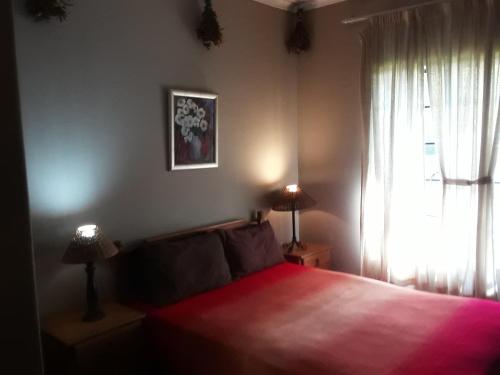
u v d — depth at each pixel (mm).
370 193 3422
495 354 1825
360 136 3572
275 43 3730
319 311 2348
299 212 4074
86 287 2488
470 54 2846
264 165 3703
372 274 3457
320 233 3934
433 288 3135
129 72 2676
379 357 1812
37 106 2271
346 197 3725
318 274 3033
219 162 3301
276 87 3762
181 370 2207
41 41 2270
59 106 2359
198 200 3166
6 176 691
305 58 3896
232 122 3383
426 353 1835
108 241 2328
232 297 2607
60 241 2402
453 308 2338
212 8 3160
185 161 3023
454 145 2959
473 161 2877
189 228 3109
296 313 2328
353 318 2238
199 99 3088
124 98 2660
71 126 2418
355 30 3521
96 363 2115
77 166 2457
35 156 2277
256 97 3576
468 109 2885
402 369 1711
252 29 3502
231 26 3324
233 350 1960
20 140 703
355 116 3596
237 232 3150
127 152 2697
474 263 2943
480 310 2295
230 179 3404
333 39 3680
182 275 2615
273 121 3760
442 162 2994
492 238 2863
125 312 2375
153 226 2877
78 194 2471
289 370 1763
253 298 2580
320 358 1816
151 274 2559
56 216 2381
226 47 3289
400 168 3223
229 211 3416
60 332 2119
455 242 2996
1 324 696
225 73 3295
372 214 3428
